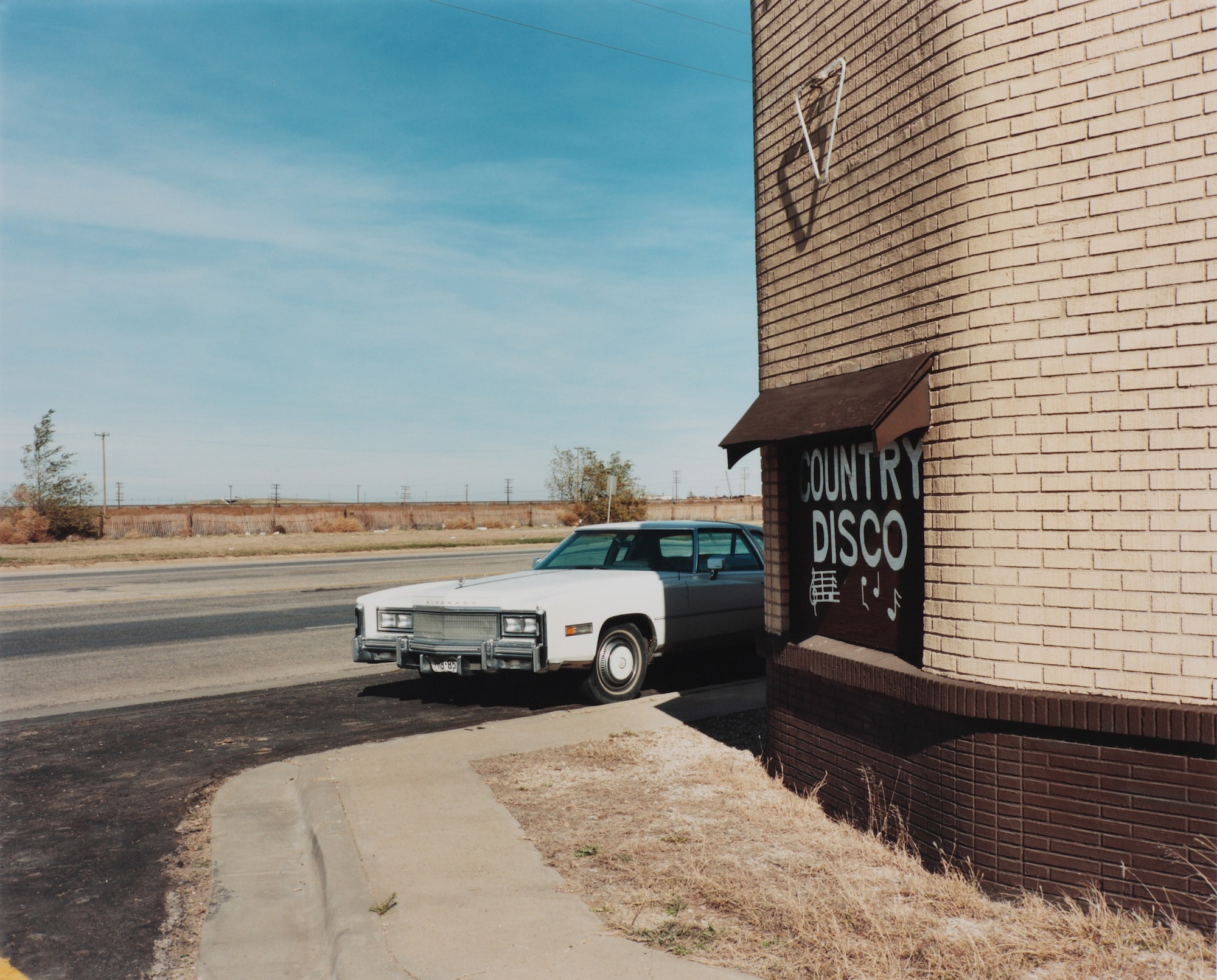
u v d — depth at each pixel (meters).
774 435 5.09
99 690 9.51
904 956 3.47
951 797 4.14
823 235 5.36
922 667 4.35
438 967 3.43
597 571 9.43
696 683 9.48
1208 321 3.51
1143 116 3.64
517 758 6.35
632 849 4.62
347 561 31.58
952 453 4.17
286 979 3.67
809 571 5.59
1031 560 3.91
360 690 9.38
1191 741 3.47
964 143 4.11
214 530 53.94
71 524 45.12
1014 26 3.95
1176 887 3.54
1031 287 3.91
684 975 3.35
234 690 9.48
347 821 5.07
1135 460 3.66
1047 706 3.77
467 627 8.15
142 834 5.34
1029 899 3.82
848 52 5.05
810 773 5.35
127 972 3.71
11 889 4.56
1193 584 3.54
